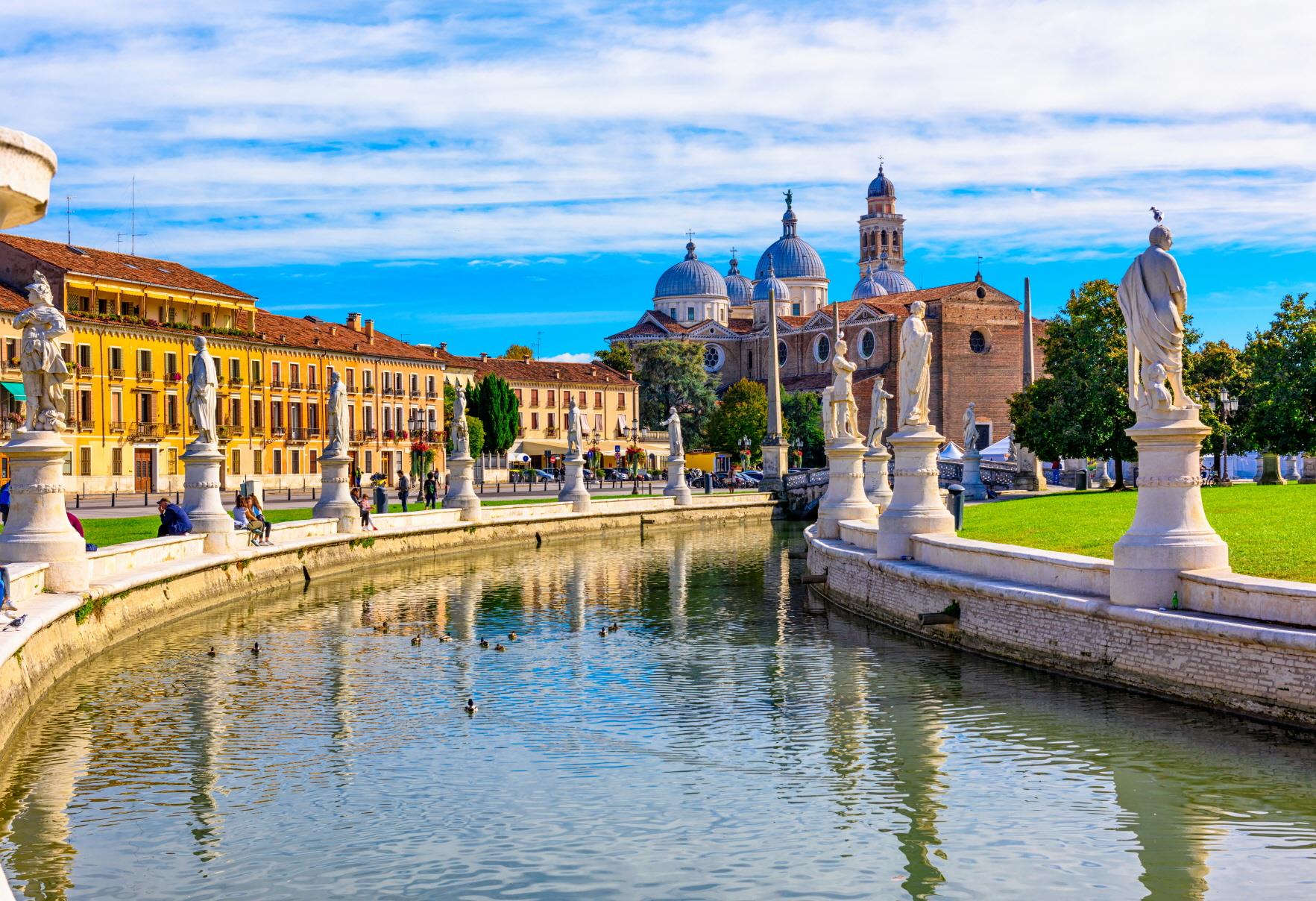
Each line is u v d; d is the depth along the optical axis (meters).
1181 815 18.34
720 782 20.64
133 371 101.19
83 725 24.44
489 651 32.78
